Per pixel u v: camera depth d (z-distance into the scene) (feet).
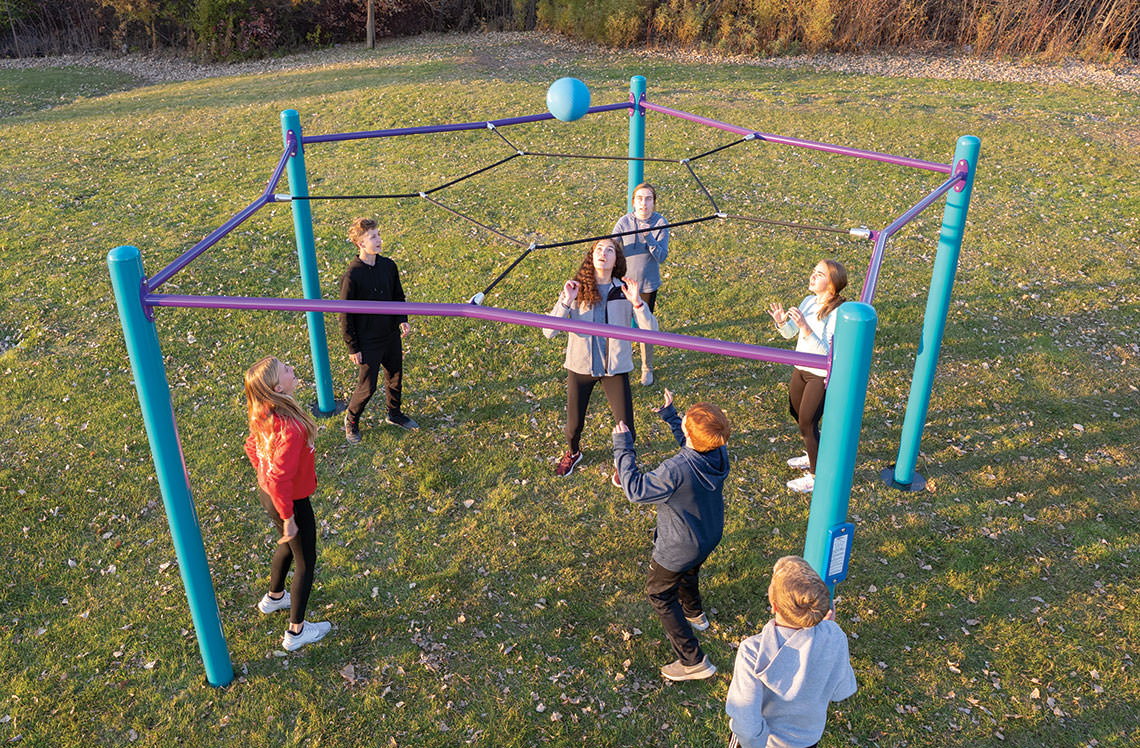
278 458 12.21
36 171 42.29
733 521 17.43
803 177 39.63
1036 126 46.73
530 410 21.57
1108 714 13.01
